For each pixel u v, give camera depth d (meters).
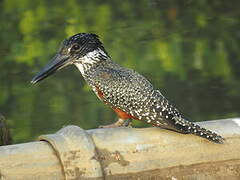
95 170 6.59
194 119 14.06
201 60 16.61
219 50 17.17
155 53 16.72
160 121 7.59
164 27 18.53
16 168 6.42
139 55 16.64
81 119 13.64
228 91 15.09
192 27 18.56
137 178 6.84
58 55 8.85
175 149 7.05
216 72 16.09
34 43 17.22
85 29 18.19
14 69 15.77
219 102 14.63
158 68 16.03
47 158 6.57
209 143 7.15
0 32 18.12
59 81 15.27
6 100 14.41
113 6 20.03
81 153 6.62
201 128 7.15
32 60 16.31
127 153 6.84
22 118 13.62
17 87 15.01
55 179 6.50
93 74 8.67
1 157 6.47
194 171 7.06
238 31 18.27
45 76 8.81
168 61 16.50
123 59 16.44
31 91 14.85
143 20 19.02
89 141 6.75
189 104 14.59
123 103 8.23
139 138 7.00
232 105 14.52
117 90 8.31
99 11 19.52
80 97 14.52
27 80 15.27
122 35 17.86
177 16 19.27
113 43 17.25
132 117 8.29
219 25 18.70
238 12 19.53
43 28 18.31
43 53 16.67
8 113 13.85
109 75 8.48
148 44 17.30
